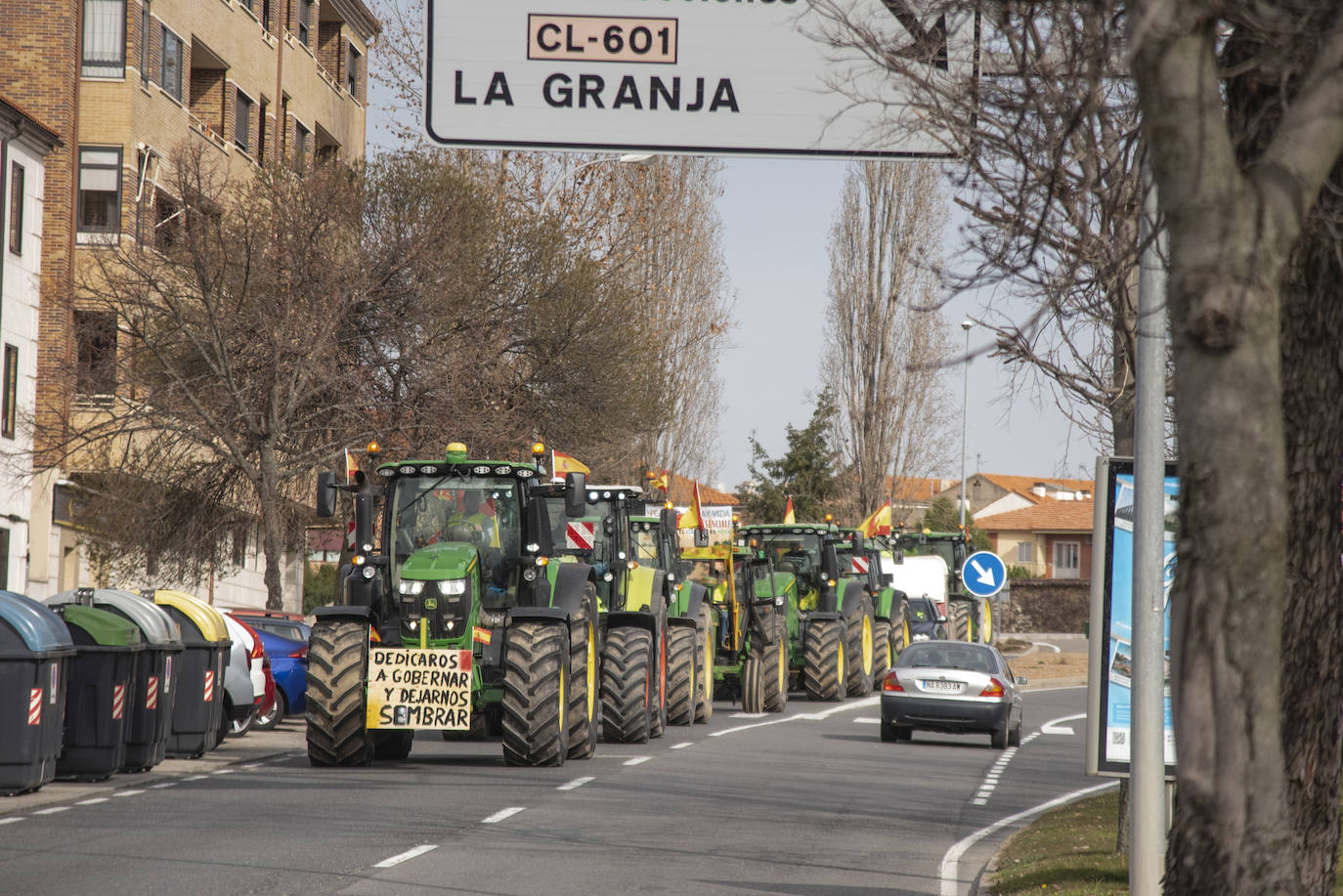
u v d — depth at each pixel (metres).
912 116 15.62
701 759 40.94
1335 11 11.16
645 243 87.38
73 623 33.62
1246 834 11.66
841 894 21.69
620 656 44.66
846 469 117.81
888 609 81.19
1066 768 45.66
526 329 75.38
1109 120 14.88
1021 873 23.19
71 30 73.81
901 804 33.97
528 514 38.50
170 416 58.00
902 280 115.19
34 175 71.94
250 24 91.44
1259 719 11.55
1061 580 156.00
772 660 62.66
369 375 63.03
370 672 36.19
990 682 52.19
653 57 16.94
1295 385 13.70
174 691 39.03
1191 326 11.20
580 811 29.38
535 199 78.62
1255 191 11.16
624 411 79.19
